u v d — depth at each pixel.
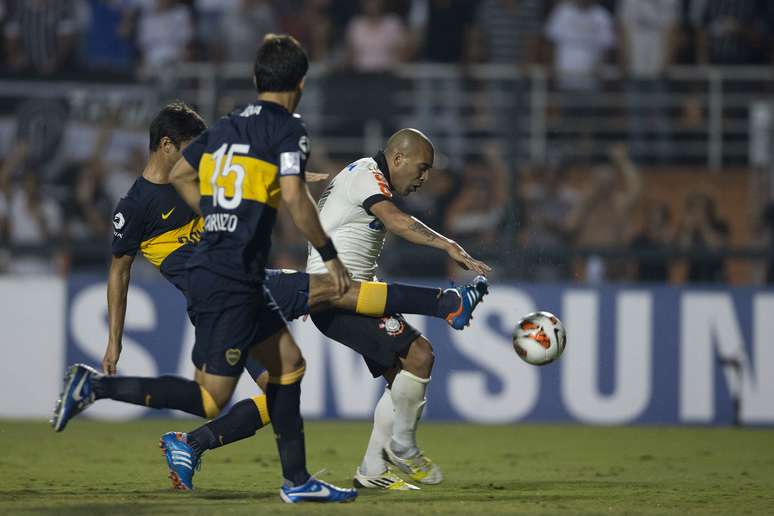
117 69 48.81
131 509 15.82
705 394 37.91
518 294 37.97
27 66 48.78
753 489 20.98
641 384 37.88
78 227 43.69
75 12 49.28
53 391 37.78
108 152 43.59
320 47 51.41
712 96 46.12
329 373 37.47
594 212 43.72
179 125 18.80
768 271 42.44
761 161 45.31
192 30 50.16
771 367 37.91
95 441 30.52
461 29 50.75
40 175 43.62
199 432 19.31
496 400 37.78
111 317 19.19
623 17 50.50
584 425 37.53
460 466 25.61
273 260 40.81
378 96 44.22
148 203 18.95
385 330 19.39
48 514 15.28
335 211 20.11
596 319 37.97
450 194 43.06
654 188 45.47
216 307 15.93
